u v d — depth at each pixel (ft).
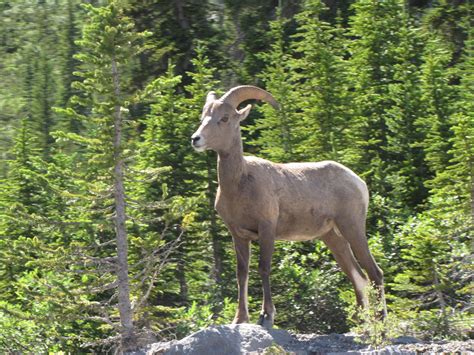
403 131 180.65
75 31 274.57
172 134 152.05
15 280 143.95
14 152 170.71
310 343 93.97
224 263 145.69
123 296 115.55
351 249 105.50
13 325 123.54
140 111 193.98
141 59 212.64
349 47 209.26
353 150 172.04
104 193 118.42
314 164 102.47
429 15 232.94
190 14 214.28
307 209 99.60
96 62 120.26
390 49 197.77
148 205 119.55
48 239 148.56
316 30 187.21
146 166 147.74
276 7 222.89
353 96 181.47
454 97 185.16
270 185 96.94
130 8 202.18
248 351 89.56
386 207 153.69
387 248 139.44
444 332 112.88
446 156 164.66
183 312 124.47
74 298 115.14
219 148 95.09
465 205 130.93
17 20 307.37
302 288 130.31
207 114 95.45
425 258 121.70
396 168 177.88
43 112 248.73
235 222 96.73
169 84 122.21
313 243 142.00
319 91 178.91
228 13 241.35
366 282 104.99
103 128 118.83
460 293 125.39
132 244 130.21
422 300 123.54
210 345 89.92
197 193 146.30
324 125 175.42
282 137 173.27
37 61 275.18
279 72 180.24
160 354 91.45
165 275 136.67
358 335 94.48
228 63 217.36
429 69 180.34
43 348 123.13
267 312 95.20
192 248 141.49
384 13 203.82
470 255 125.90
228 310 126.93
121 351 113.09
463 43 233.35
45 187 121.90
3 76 279.49
